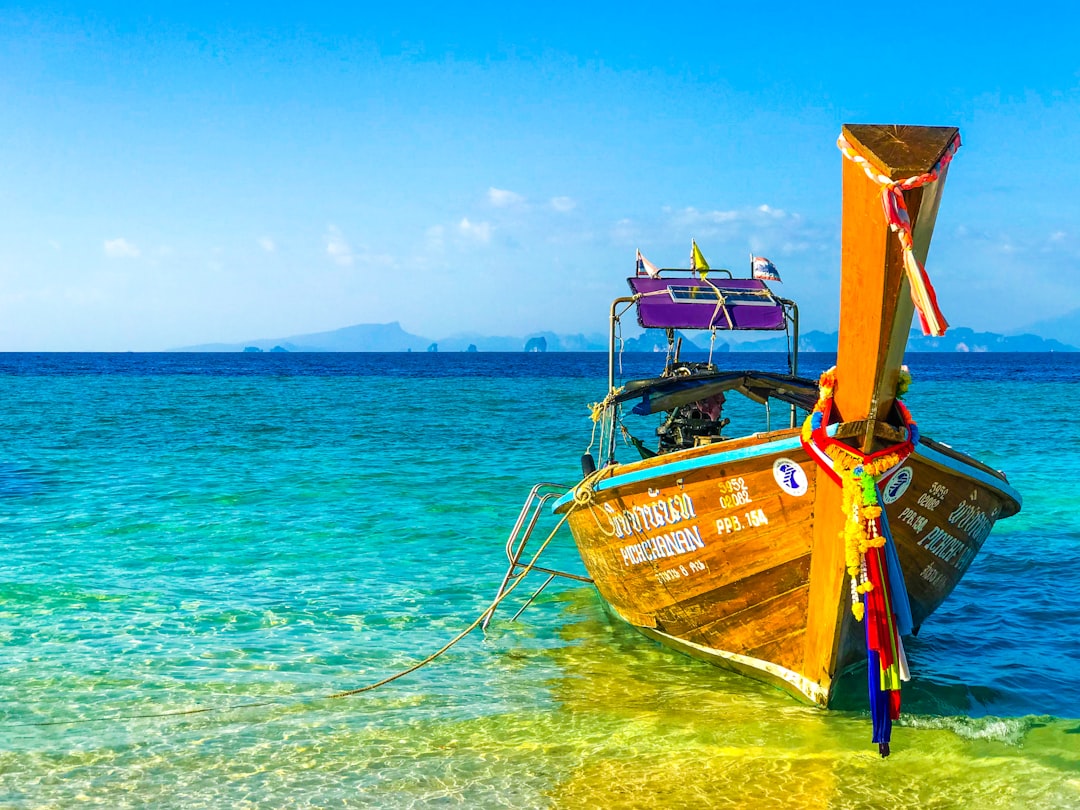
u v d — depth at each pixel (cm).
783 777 554
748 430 2720
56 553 1185
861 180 482
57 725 641
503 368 11662
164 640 838
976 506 718
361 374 9275
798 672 675
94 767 574
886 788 538
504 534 1331
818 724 638
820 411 568
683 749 598
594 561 841
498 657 807
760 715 658
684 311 803
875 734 570
